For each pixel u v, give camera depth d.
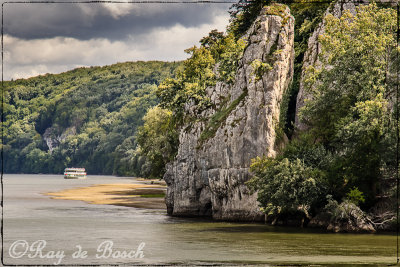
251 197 58.88
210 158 63.94
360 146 49.97
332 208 49.31
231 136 61.12
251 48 64.31
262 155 58.50
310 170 51.00
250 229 52.56
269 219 56.88
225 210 61.75
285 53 62.28
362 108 48.69
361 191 50.12
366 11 57.16
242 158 59.84
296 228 52.47
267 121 59.00
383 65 52.31
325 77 55.81
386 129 49.28
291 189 50.25
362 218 48.69
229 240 45.38
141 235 49.69
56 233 51.75
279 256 37.62
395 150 48.12
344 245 41.78
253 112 59.97
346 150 52.78
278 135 59.59
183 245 43.19
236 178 59.97
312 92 60.94
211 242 44.44
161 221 62.50
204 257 37.72
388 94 52.28
